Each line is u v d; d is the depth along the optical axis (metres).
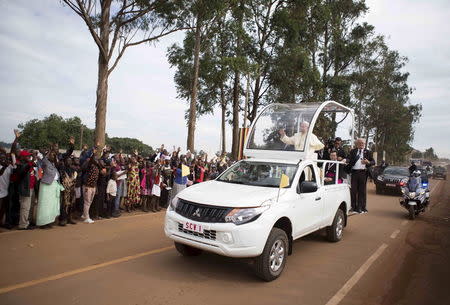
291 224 5.23
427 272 5.56
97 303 3.88
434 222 10.67
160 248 6.23
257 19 22.36
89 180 8.09
